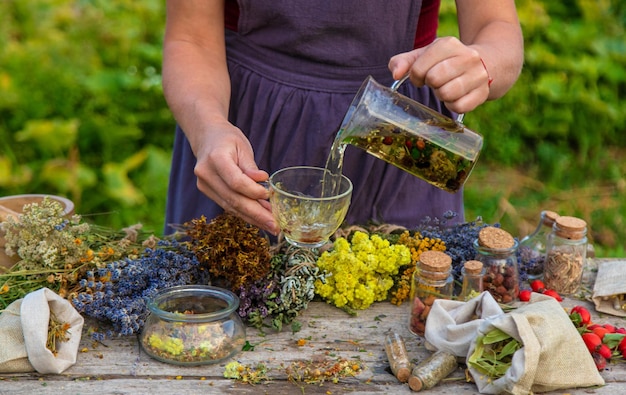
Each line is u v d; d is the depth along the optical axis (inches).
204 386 54.4
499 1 72.7
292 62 74.4
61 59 156.8
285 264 63.9
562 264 68.1
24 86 152.4
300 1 71.1
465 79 58.9
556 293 67.4
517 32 71.4
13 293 62.7
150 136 156.7
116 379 54.9
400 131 59.7
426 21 76.3
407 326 63.5
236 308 58.7
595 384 55.0
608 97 170.6
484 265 64.9
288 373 55.8
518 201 157.3
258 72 75.0
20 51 155.2
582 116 165.9
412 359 58.7
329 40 72.9
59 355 56.1
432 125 60.1
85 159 151.9
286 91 74.4
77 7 163.0
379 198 77.5
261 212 59.1
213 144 60.7
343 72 74.0
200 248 63.9
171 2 72.5
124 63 160.1
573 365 54.8
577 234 67.8
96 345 59.0
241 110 76.0
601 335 59.2
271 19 73.0
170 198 83.7
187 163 79.8
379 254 65.8
